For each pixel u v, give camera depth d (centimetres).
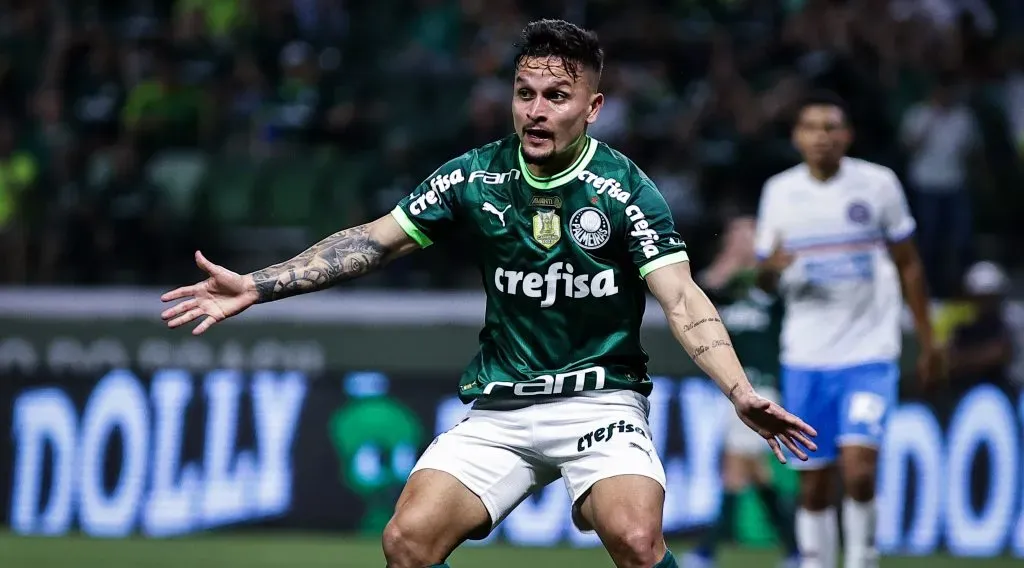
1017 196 4272
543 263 1591
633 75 4541
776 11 4938
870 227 2517
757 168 4088
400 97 4606
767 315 2969
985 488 3359
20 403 3500
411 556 1545
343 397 3488
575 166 1591
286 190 4331
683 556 3269
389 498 3456
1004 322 3397
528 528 3422
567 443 1599
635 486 1545
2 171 4253
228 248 4212
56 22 5091
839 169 2548
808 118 2523
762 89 4569
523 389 1612
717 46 4659
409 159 4147
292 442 3478
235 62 4766
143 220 4103
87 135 4453
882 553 3350
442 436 1652
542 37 1562
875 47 4644
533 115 1550
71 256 4075
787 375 2552
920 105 4419
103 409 3488
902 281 2564
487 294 1655
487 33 4897
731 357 1509
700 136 4275
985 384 3384
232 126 4538
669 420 3419
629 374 1636
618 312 1609
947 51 4778
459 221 1652
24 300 3528
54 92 4622
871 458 2453
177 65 4778
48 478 3478
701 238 3925
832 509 2558
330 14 5041
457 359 3491
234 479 3472
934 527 3356
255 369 3503
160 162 4356
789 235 2550
